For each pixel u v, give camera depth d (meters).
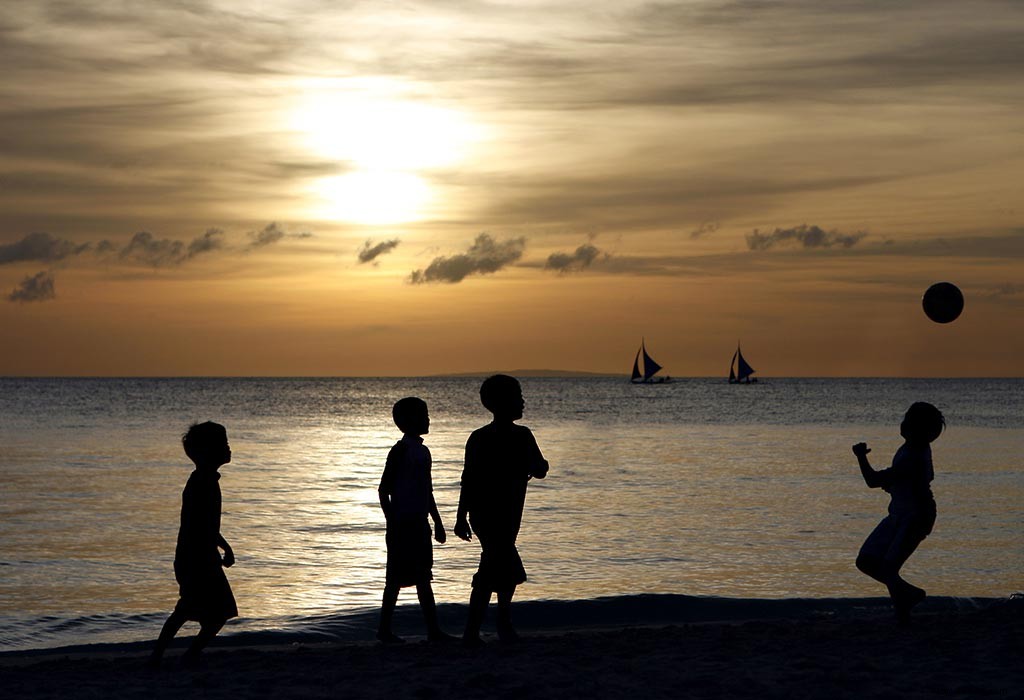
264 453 40.88
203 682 6.97
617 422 70.38
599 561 16.09
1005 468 33.91
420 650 8.24
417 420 8.92
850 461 36.19
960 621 9.20
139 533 19.12
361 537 18.86
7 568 15.45
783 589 13.89
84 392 156.50
